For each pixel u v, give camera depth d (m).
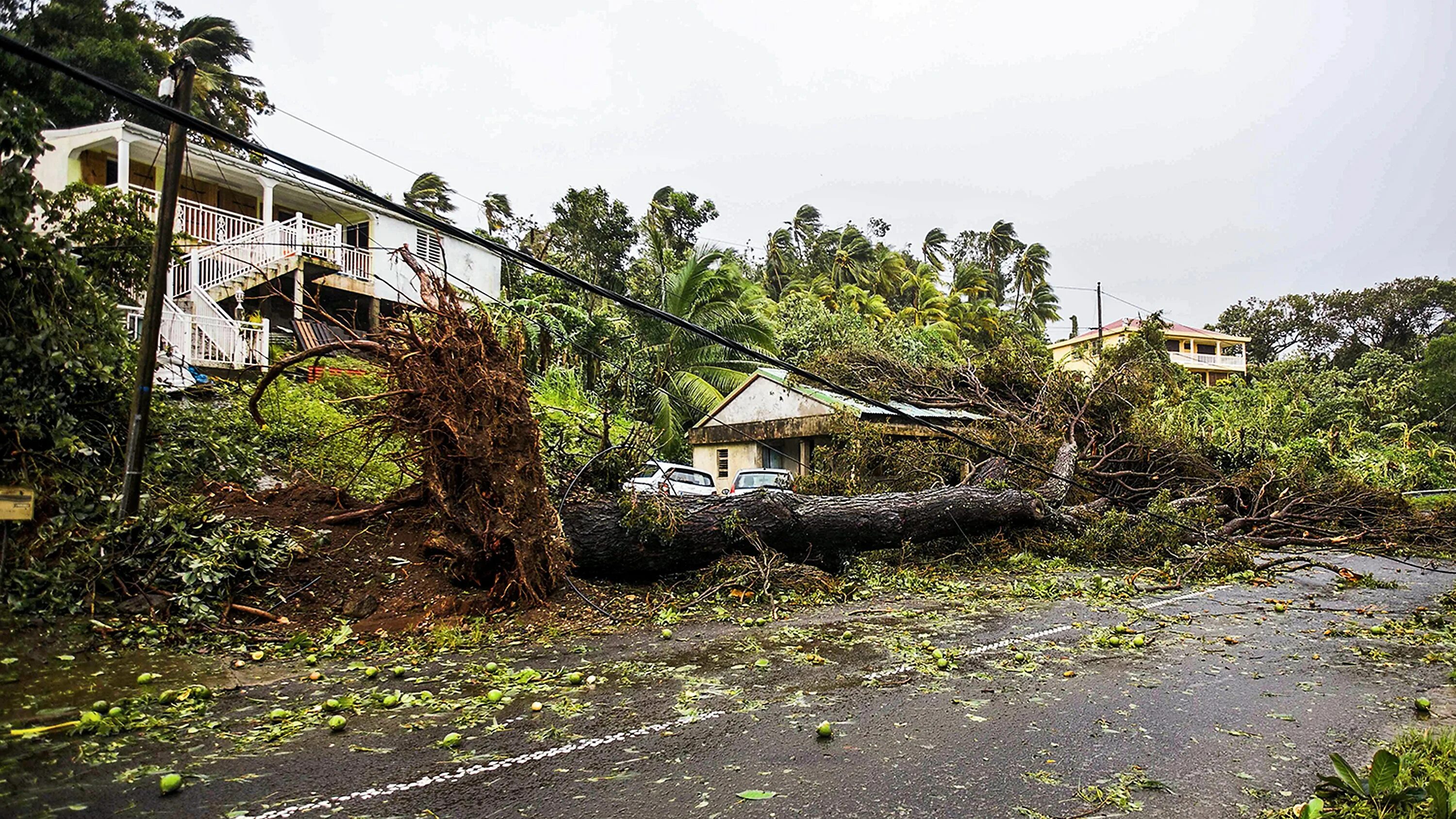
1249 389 35.78
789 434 19.09
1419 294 52.09
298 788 3.61
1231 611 8.76
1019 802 3.55
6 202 6.59
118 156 17.23
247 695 5.07
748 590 8.95
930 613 8.36
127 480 6.96
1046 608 8.71
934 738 4.41
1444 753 4.08
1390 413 33.66
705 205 38.91
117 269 9.09
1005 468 13.88
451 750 4.14
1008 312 60.53
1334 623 8.11
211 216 17.88
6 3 17.14
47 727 4.29
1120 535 12.50
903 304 54.75
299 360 8.27
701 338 26.14
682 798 3.56
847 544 10.41
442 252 8.20
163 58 22.33
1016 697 5.27
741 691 5.33
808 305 33.41
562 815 3.37
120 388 8.00
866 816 3.38
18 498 6.17
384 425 8.83
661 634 7.14
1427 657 6.51
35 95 17.38
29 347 6.82
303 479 9.39
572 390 20.70
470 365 7.68
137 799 3.45
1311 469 16.89
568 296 27.30
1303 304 56.81
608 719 4.68
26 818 3.23
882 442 15.49
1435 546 14.64
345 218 22.70
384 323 8.37
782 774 3.85
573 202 33.25
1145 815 3.43
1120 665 6.22
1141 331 26.33
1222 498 15.62
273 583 7.11
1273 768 4.01
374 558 7.84
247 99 25.44
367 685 5.33
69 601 6.07
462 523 7.71
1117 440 16.34
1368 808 3.39
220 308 14.88
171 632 6.09
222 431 9.66
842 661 6.21
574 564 8.45
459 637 6.62
